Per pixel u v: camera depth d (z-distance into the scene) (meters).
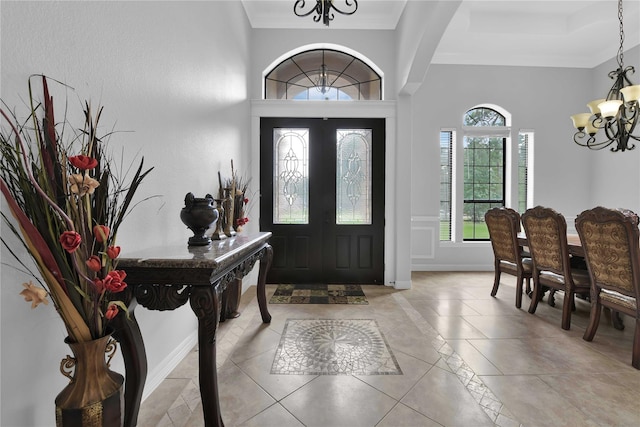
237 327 2.51
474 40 4.24
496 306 3.04
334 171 3.84
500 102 4.69
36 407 1.03
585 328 2.50
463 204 4.76
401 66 3.51
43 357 1.05
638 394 1.63
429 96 4.67
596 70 4.67
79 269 0.89
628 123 2.85
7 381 0.93
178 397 1.62
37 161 0.98
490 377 1.79
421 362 1.96
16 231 0.87
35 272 1.02
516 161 4.71
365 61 3.89
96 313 0.94
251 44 3.79
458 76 4.68
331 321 2.64
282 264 3.90
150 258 1.26
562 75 4.72
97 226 0.93
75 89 1.16
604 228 2.04
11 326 0.94
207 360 1.25
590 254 2.19
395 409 1.52
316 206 3.86
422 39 2.78
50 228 0.86
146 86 1.60
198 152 2.22
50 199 0.84
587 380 1.76
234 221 2.72
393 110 3.76
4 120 0.91
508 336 2.35
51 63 1.06
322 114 3.78
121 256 1.33
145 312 1.62
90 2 1.23
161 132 1.74
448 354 2.06
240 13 3.27
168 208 1.81
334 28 3.79
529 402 1.57
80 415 0.89
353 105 3.76
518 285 2.98
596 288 2.21
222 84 2.70
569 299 2.44
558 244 2.50
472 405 1.55
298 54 3.99
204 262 1.21
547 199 4.72
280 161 3.88
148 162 1.62
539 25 4.04
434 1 2.49
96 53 1.27
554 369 1.88
